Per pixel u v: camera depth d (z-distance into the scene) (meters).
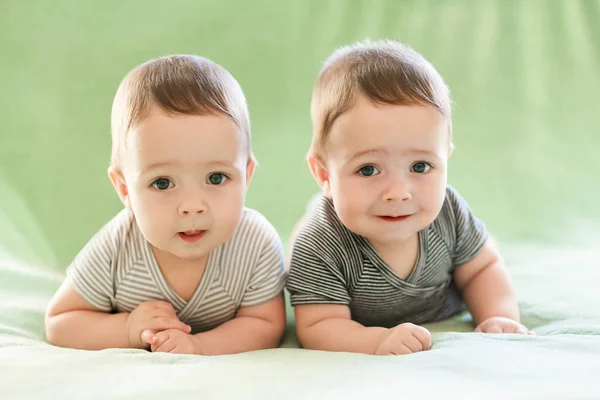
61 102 1.83
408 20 2.09
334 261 1.18
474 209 1.72
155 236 1.07
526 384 0.86
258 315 1.19
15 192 1.68
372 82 1.08
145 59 1.92
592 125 1.95
